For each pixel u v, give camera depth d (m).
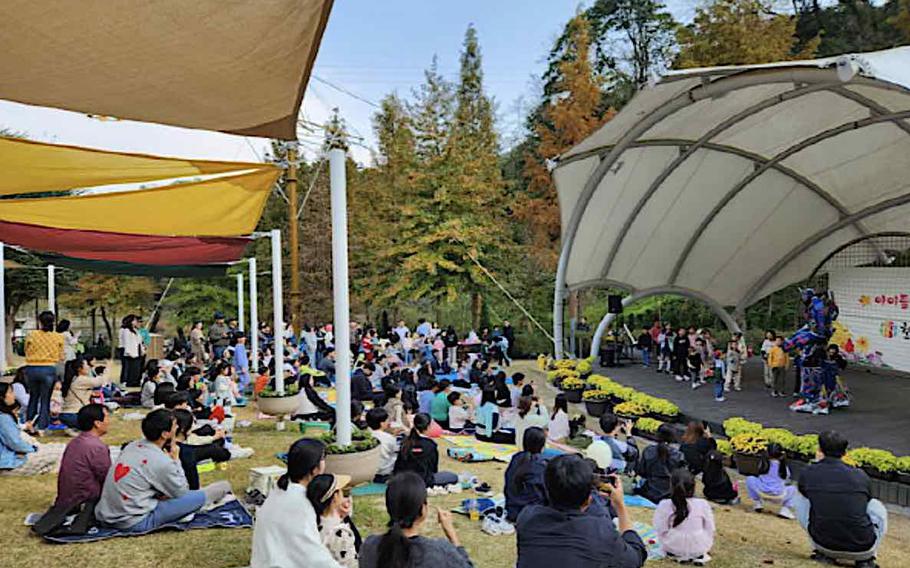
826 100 13.80
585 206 18.50
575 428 12.02
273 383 13.41
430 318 37.03
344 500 5.11
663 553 6.38
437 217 28.36
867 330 19.44
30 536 6.05
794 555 6.52
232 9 3.54
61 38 3.76
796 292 27.89
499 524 6.90
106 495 6.14
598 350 22.59
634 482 8.60
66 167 7.75
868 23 29.28
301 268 32.41
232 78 4.43
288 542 4.39
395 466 8.33
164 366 15.03
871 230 19.12
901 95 12.73
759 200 18.77
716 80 11.85
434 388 13.17
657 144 16.41
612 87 39.94
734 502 8.73
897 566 6.54
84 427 6.38
